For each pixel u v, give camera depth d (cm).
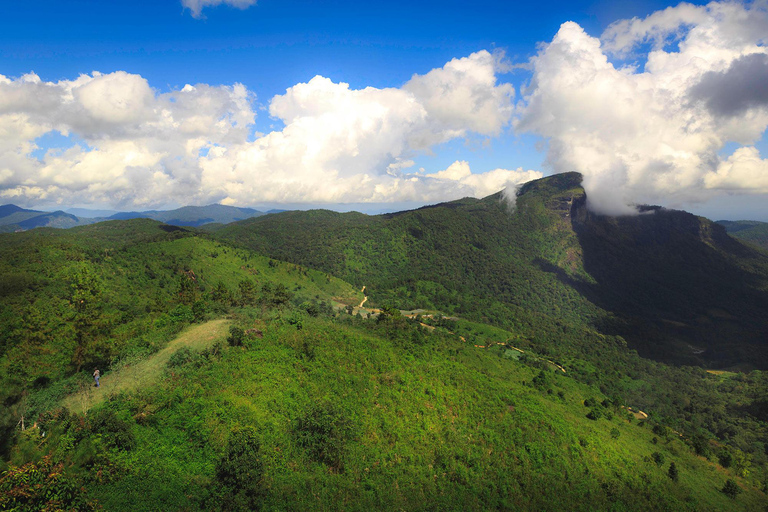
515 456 4331
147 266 13725
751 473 6931
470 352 9438
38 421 2881
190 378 3894
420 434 4209
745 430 12112
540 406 5697
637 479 4719
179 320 5659
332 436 3550
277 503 2866
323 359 5016
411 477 3603
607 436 5628
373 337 6900
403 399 4728
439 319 17612
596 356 18150
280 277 18612
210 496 2695
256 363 4494
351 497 3177
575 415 6381
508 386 6288
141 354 4322
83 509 2311
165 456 2917
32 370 4141
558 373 12294
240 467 2786
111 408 3241
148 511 2478
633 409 11344
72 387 3584
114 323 5988
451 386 5450
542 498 3897
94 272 10681
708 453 7006
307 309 7850
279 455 3253
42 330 5722
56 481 2228
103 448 2742
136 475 2697
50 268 10162
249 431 3247
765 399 13900
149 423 3189
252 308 6812
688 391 15700
